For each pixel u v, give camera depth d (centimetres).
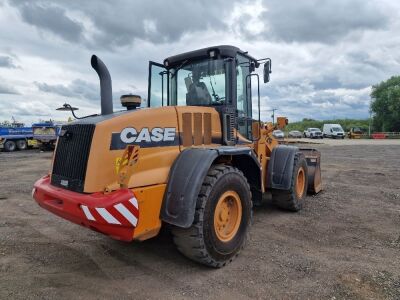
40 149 2238
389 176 966
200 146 404
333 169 1133
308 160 707
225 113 443
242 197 390
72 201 307
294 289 313
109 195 300
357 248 413
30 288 319
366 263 368
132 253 402
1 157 1694
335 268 356
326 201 652
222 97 458
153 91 508
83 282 331
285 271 351
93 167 312
